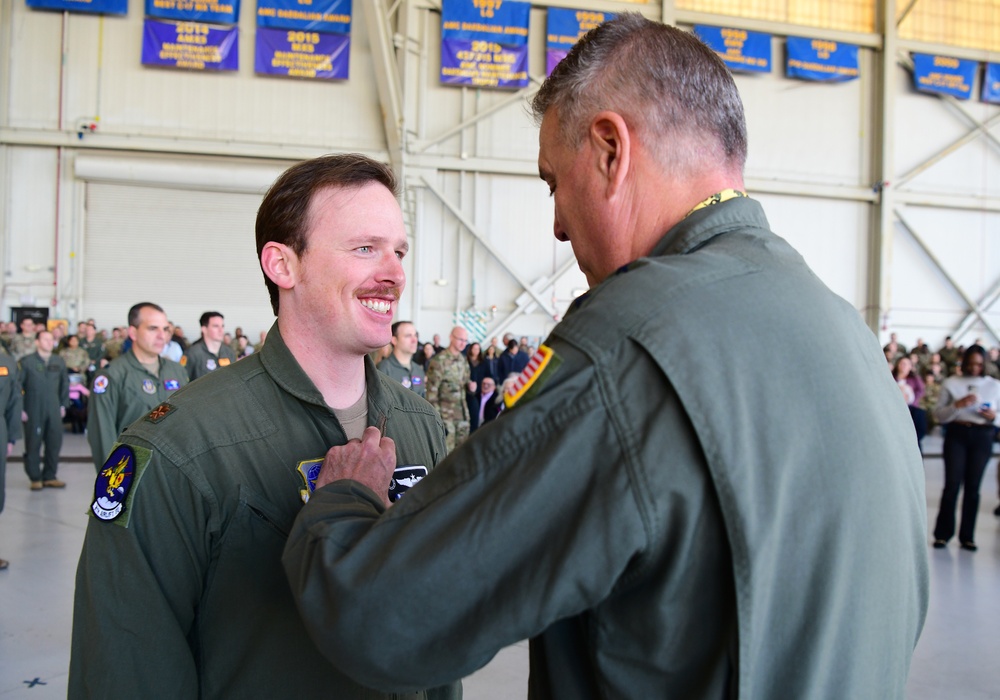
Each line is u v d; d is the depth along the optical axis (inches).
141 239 451.2
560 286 460.4
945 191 493.0
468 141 447.8
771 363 24.4
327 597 25.0
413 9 436.1
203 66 429.1
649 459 22.7
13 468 260.5
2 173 432.1
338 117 442.9
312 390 41.0
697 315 24.4
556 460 23.4
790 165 476.4
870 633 24.7
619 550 22.4
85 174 432.1
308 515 28.5
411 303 448.5
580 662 26.3
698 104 29.0
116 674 35.4
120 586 35.9
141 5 429.7
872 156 484.4
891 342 455.8
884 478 25.4
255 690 37.6
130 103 433.4
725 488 22.3
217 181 440.5
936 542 181.5
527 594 22.8
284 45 432.5
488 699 96.8
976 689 102.8
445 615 23.6
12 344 381.7
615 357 24.2
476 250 456.1
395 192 43.4
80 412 363.6
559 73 31.1
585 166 30.2
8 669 100.5
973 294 500.7
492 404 381.7
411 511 25.2
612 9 441.7
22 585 135.0
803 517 23.6
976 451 178.2
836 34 466.9
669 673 23.3
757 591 22.1
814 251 482.9
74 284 442.9
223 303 461.4
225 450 38.6
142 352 145.3
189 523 37.4
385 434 46.2
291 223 40.9
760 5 461.7
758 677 23.0
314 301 41.1
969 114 494.9
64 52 429.1
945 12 482.6
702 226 28.2
